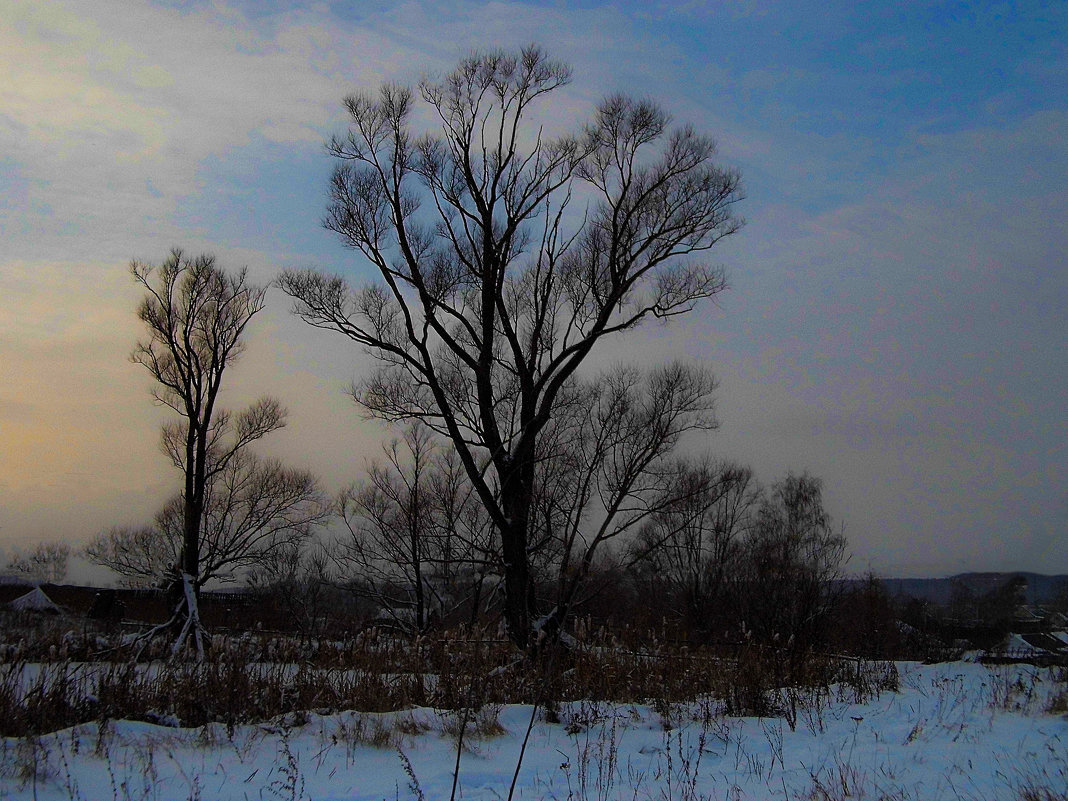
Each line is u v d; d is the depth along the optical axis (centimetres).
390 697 1391
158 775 873
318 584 3262
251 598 3328
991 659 2342
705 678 1669
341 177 2100
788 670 1739
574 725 1264
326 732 1140
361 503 2920
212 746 1027
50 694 1082
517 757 1088
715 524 4303
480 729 1217
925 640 3148
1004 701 1320
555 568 2344
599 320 2103
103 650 1609
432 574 2838
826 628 2945
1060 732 1047
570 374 2147
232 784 865
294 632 2341
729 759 1080
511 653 1711
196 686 1253
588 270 2223
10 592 4112
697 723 1352
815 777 849
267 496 3384
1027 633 3472
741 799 844
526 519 2084
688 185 2103
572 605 1980
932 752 970
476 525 2891
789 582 3081
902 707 1393
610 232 2173
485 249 2159
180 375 2894
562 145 2173
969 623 3669
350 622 2180
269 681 1320
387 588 2897
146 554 3484
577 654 1727
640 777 962
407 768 784
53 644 1375
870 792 823
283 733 1062
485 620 2358
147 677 1300
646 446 2120
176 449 3053
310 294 2094
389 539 2877
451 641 1652
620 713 1434
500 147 2167
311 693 1337
